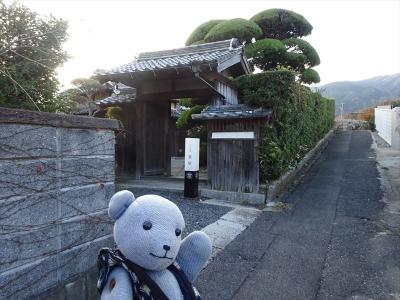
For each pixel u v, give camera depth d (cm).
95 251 314
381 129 2153
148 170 1125
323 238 551
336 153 1559
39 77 368
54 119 269
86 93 1116
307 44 1614
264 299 359
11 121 236
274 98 809
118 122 338
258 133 802
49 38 346
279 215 693
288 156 944
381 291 376
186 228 585
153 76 988
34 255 258
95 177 314
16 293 244
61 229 281
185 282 212
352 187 914
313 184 980
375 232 570
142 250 191
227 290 378
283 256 477
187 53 1109
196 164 838
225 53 956
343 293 373
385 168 1134
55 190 275
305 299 360
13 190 242
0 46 320
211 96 977
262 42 1438
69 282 288
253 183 805
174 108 1967
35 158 258
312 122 1391
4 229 236
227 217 664
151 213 198
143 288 190
